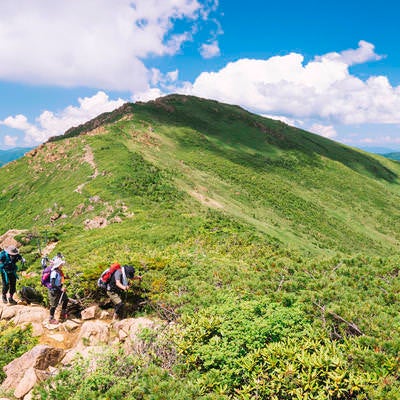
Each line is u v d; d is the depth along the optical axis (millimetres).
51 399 6340
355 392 5809
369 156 136375
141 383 6375
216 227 32188
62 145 72312
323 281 10820
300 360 6270
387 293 10070
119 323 10180
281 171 90125
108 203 42031
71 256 24250
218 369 6930
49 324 10656
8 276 12734
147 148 74250
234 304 8734
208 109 123188
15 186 67125
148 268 13914
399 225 79750
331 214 73688
